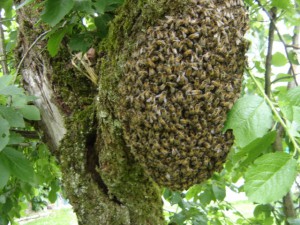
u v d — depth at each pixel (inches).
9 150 20.0
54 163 39.4
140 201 23.8
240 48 17.3
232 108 17.0
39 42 25.4
